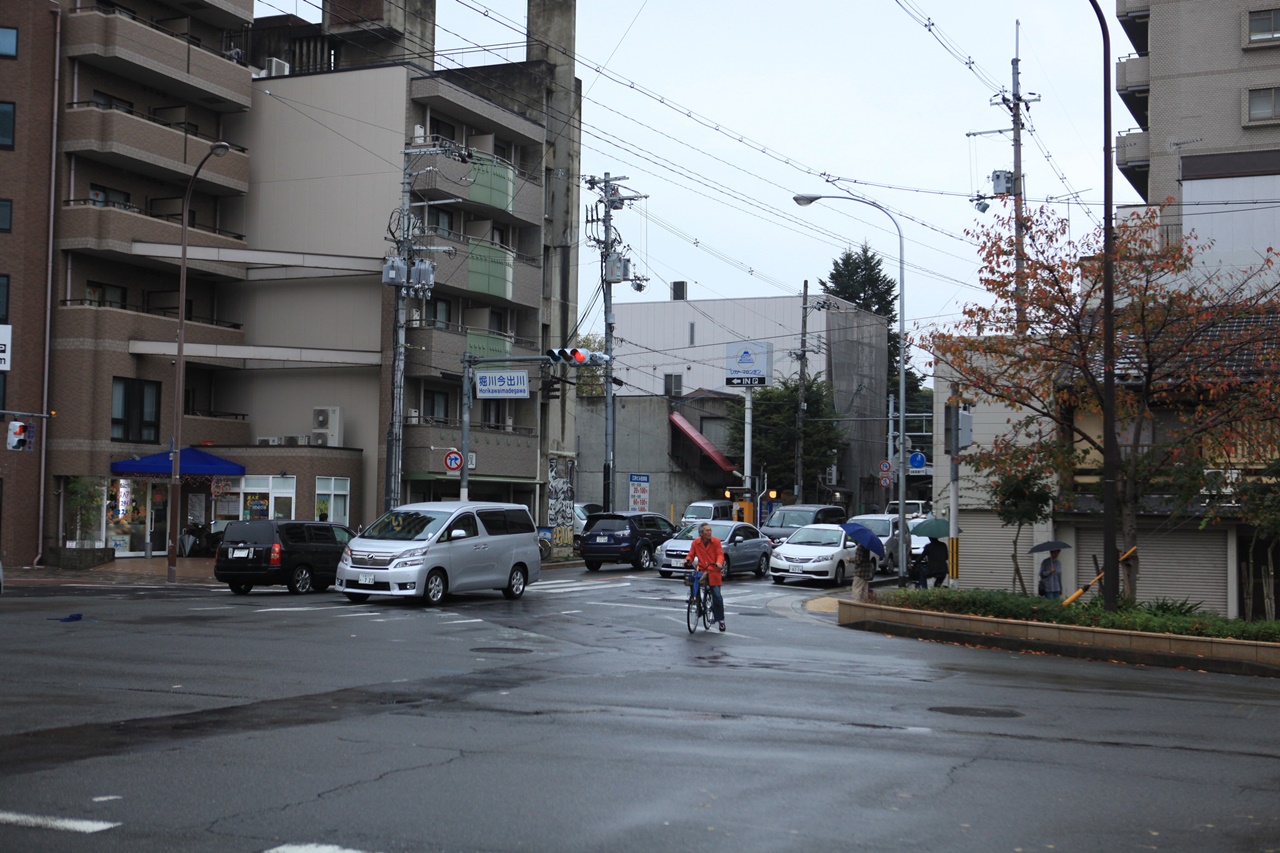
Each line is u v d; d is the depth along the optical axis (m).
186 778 8.48
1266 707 13.34
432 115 42.81
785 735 10.51
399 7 47.50
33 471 36.38
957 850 6.93
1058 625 19.39
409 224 35.16
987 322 23.20
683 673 14.85
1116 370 22.84
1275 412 21.05
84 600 23.94
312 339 41.28
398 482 34.62
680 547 35.47
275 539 26.81
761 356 61.25
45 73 36.75
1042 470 22.62
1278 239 35.59
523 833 7.12
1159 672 17.19
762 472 63.41
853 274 93.12
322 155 41.84
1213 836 7.38
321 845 6.83
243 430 41.75
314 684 13.18
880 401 81.06
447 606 24.23
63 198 37.00
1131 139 49.62
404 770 8.82
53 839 6.88
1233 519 25.38
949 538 25.83
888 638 20.58
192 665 14.45
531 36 48.72
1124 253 22.25
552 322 50.03
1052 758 9.76
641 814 7.60
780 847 6.89
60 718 10.80
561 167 50.72
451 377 41.19
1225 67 47.91
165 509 39.66
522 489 48.03
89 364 36.69
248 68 41.84
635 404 62.81
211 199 42.41
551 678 14.10
